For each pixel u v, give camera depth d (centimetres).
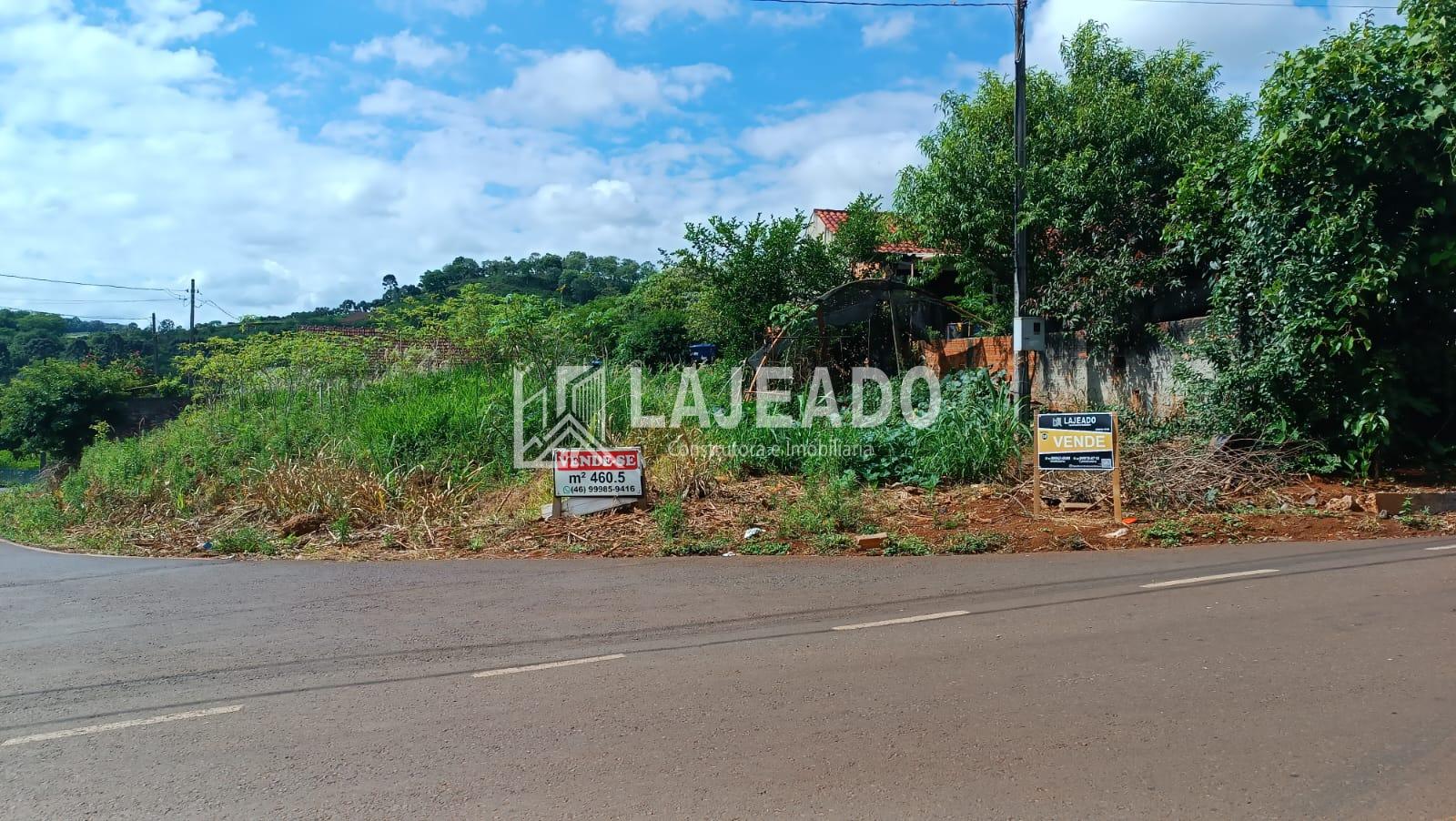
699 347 2384
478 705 475
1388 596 625
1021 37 1337
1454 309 1059
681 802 357
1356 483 1012
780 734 421
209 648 604
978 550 860
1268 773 368
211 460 1442
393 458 1275
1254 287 1094
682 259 1962
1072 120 1530
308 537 1058
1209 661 503
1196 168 1188
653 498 1083
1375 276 969
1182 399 1261
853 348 1858
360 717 463
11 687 533
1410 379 1066
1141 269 1362
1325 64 983
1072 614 609
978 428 1146
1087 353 1507
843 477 1110
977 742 405
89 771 407
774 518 995
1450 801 343
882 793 359
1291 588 657
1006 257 1595
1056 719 428
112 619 702
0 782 398
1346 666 487
